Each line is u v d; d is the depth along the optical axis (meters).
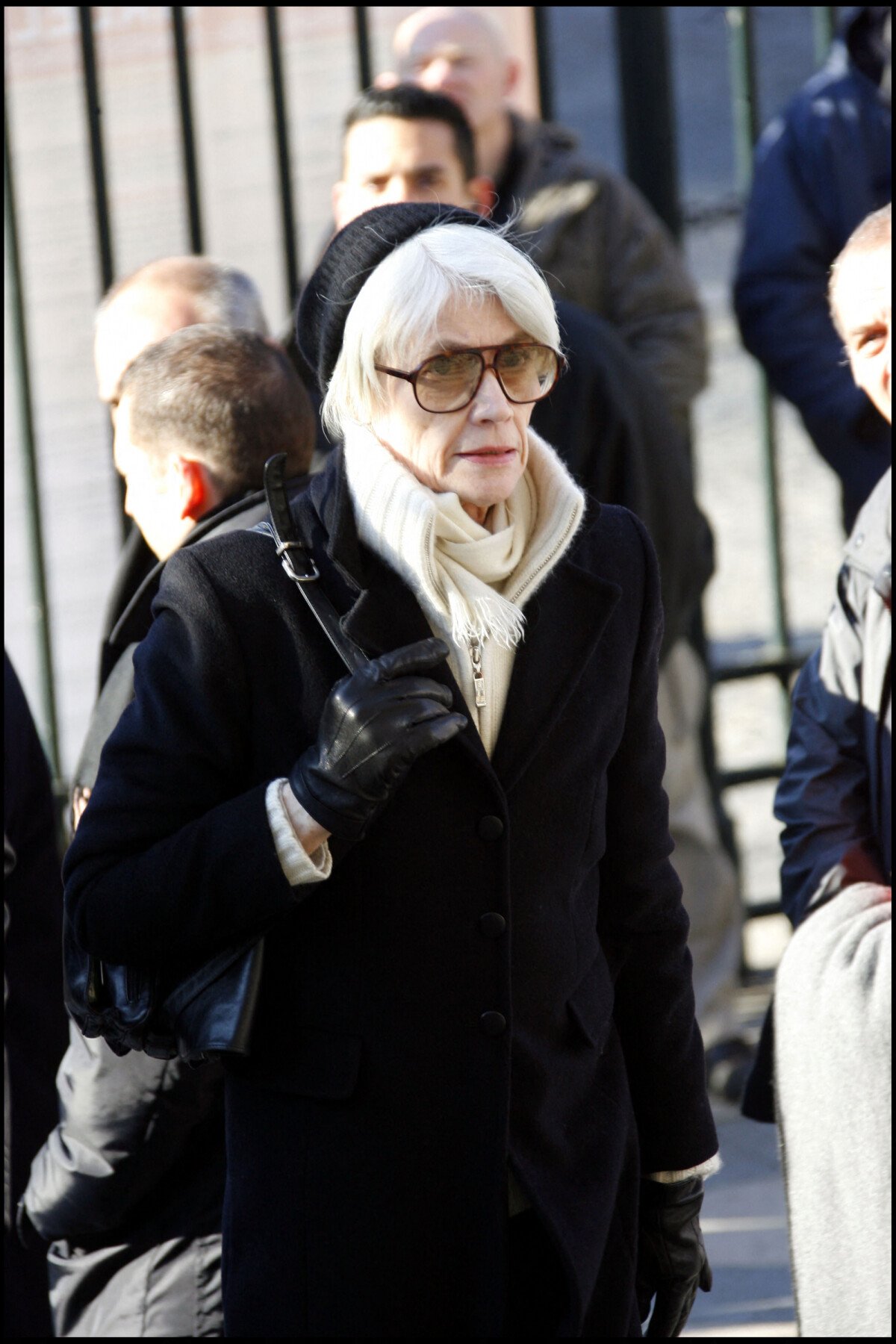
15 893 10.13
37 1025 10.15
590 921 7.16
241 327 10.58
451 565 6.61
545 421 12.26
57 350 16.25
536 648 6.82
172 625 6.76
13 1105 10.03
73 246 16.27
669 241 15.52
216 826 6.45
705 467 26.14
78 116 16.12
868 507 8.85
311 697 6.64
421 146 12.86
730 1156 14.34
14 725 10.06
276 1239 6.74
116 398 10.75
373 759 6.21
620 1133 7.13
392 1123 6.63
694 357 15.20
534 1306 6.86
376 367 6.55
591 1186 6.90
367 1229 6.63
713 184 21.19
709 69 22.88
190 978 6.70
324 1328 6.65
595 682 7.02
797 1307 8.42
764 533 24.92
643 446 12.56
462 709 6.62
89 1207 8.30
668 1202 7.59
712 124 22.69
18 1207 9.66
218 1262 8.39
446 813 6.64
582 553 7.08
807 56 23.30
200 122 16.44
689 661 15.73
